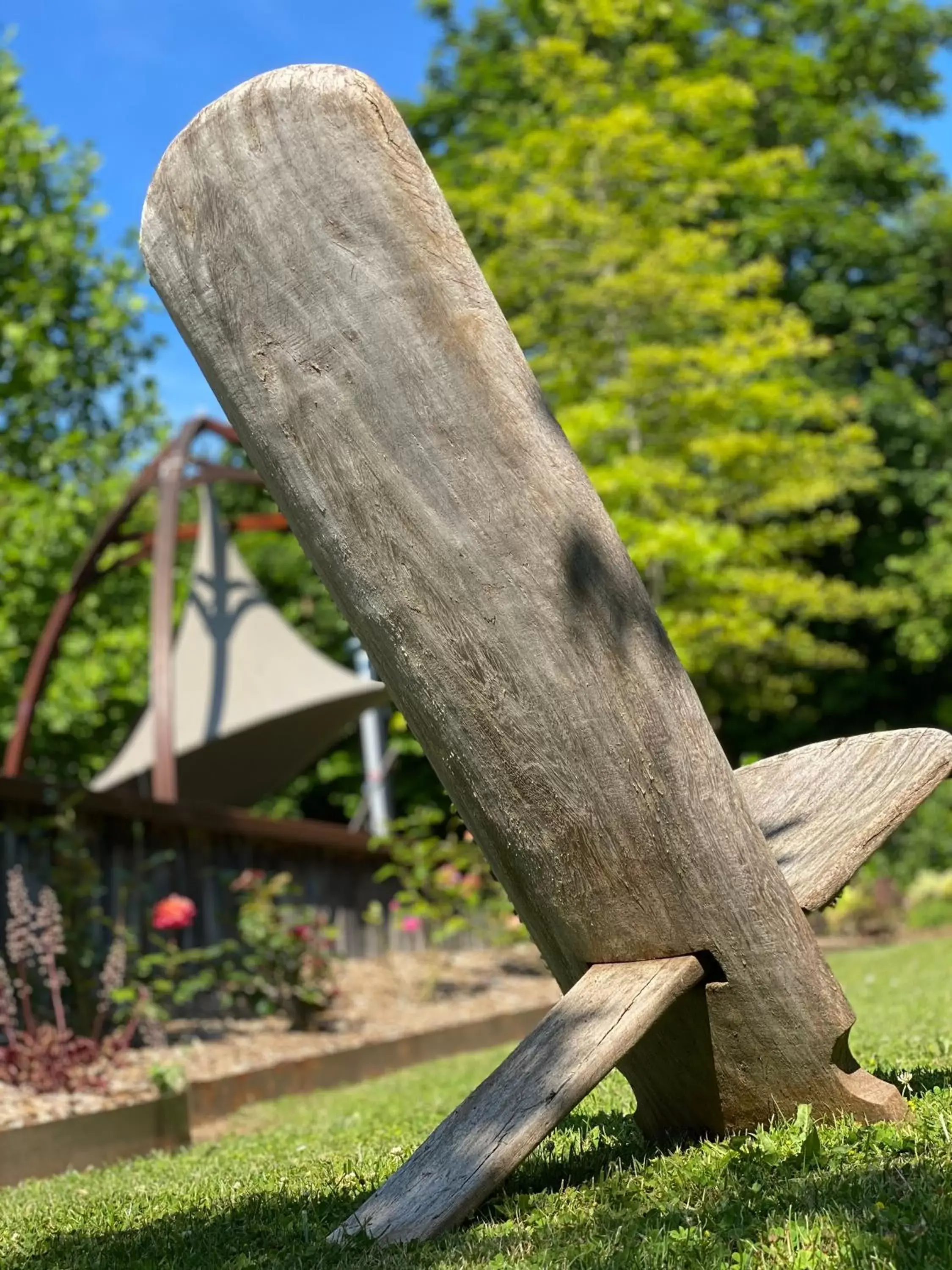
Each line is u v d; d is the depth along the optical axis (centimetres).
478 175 2186
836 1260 215
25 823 872
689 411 1725
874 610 1873
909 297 2378
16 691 1628
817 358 2409
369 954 1296
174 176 291
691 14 2284
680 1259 227
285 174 279
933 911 1842
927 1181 246
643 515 1691
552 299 1811
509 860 298
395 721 1578
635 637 281
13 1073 712
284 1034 970
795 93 2450
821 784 325
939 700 2523
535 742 283
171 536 1235
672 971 283
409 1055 886
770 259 1798
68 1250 311
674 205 1806
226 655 1480
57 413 1728
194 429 1320
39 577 1623
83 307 1725
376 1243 259
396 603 285
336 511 285
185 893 1048
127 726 1873
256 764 1534
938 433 2383
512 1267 235
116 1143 578
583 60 1808
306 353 282
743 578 1695
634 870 284
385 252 277
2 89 1692
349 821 2856
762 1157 277
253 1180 386
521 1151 266
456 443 278
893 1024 609
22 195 1689
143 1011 835
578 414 1609
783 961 286
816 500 1838
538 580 279
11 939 752
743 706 2080
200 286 290
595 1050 272
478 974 1288
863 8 2544
